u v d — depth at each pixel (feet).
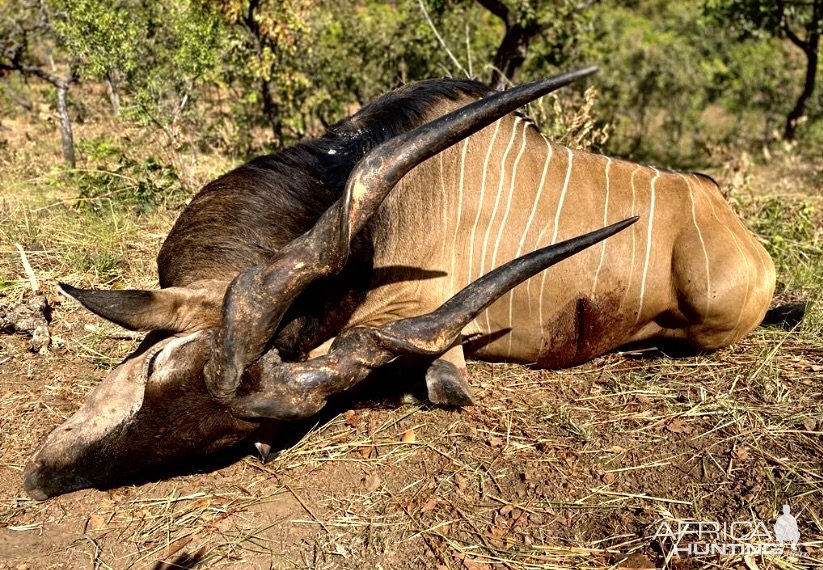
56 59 43.16
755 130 47.73
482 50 39.27
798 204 23.38
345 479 11.76
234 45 30.86
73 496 11.32
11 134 37.32
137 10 28.02
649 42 53.72
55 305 16.48
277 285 9.77
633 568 10.19
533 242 13.91
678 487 11.61
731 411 13.15
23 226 19.69
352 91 37.50
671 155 45.01
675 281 14.25
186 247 11.55
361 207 9.86
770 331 15.84
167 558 10.30
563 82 9.18
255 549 10.45
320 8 36.40
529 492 11.55
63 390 13.74
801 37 53.26
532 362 14.80
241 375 9.82
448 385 12.64
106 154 25.85
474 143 13.80
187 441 10.18
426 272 13.48
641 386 14.10
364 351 10.27
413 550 10.48
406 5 37.88
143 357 10.54
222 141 30.42
